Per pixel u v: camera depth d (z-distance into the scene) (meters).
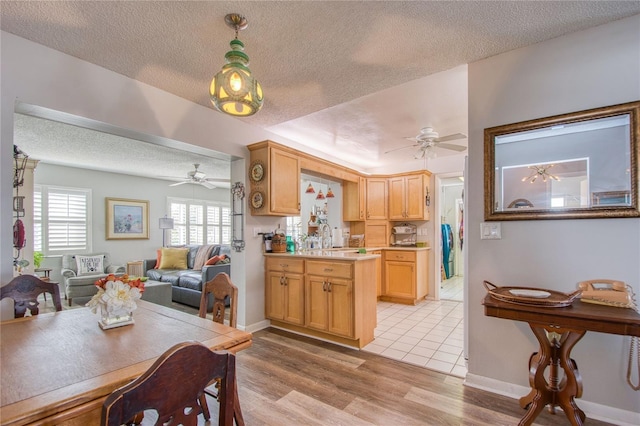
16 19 1.82
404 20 1.83
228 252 5.85
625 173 1.83
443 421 1.86
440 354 2.88
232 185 3.67
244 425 1.73
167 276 5.33
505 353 2.18
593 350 1.91
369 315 3.22
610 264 1.88
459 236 8.06
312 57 2.22
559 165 2.02
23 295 1.84
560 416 1.92
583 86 1.96
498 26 1.91
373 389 2.24
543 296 1.76
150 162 5.52
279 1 1.66
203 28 1.91
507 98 2.20
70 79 2.22
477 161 2.31
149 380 0.69
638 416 1.79
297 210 3.77
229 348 1.34
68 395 0.90
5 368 1.07
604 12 1.80
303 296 3.36
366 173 5.92
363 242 5.48
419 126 3.85
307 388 2.25
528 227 2.13
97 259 5.66
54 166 5.66
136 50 2.15
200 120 3.08
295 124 3.78
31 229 3.93
